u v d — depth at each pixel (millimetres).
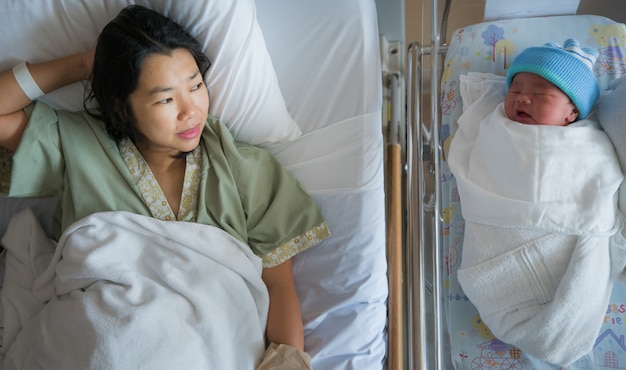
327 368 1048
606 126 1127
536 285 1075
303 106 1221
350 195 1134
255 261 1037
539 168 1071
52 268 1001
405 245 1466
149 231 992
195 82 938
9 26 1009
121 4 1013
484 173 1151
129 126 993
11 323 1014
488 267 1099
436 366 1085
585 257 1035
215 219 1046
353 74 1217
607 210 1060
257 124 1145
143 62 891
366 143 1164
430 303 1222
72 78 1038
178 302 941
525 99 1108
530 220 1070
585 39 1303
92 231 977
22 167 1003
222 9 1009
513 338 1096
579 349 1060
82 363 846
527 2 1345
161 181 1051
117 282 946
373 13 1280
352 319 1068
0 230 1150
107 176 1027
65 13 1012
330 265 1112
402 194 1546
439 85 1444
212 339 928
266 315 1037
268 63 1138
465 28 1375
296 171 1161
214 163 1070
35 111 1013
